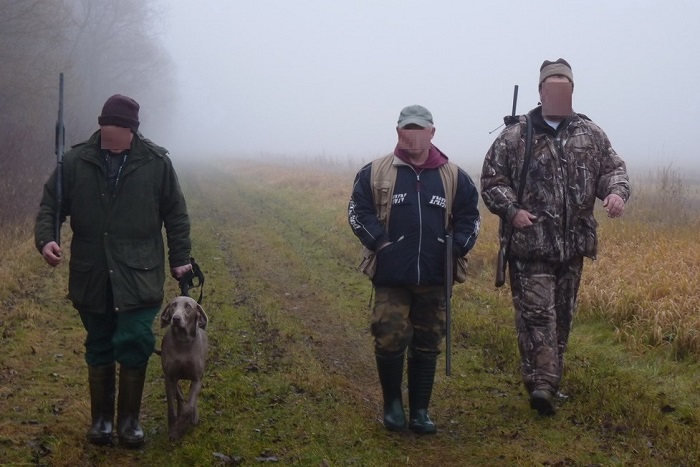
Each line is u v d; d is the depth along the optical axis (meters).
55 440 4.95
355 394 6.20
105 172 4.84
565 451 5.07
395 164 5.34
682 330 7.21
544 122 5.75
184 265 5.09
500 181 5.79
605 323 8.02
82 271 4.85
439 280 5.35
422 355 5.47
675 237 11.24
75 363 6.80
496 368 6.86
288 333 7.84
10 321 7.89
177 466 4.73
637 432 5.29
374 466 4.81
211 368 6.64
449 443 5.25
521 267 5.77
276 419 5.54
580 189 5.67
